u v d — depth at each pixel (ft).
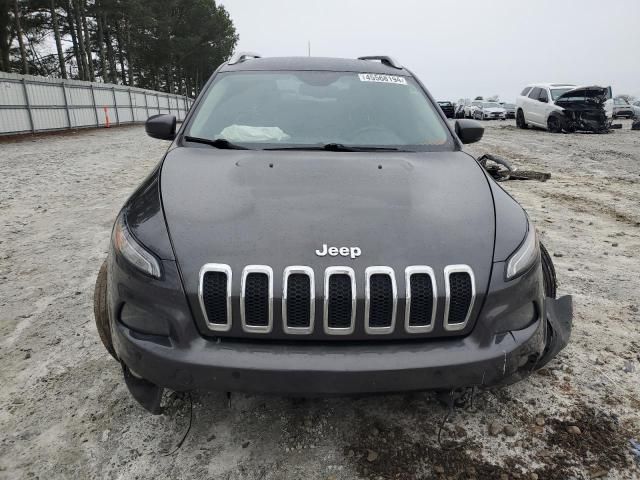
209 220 6.53
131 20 124.77
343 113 9.96
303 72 11.05
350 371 5.69
